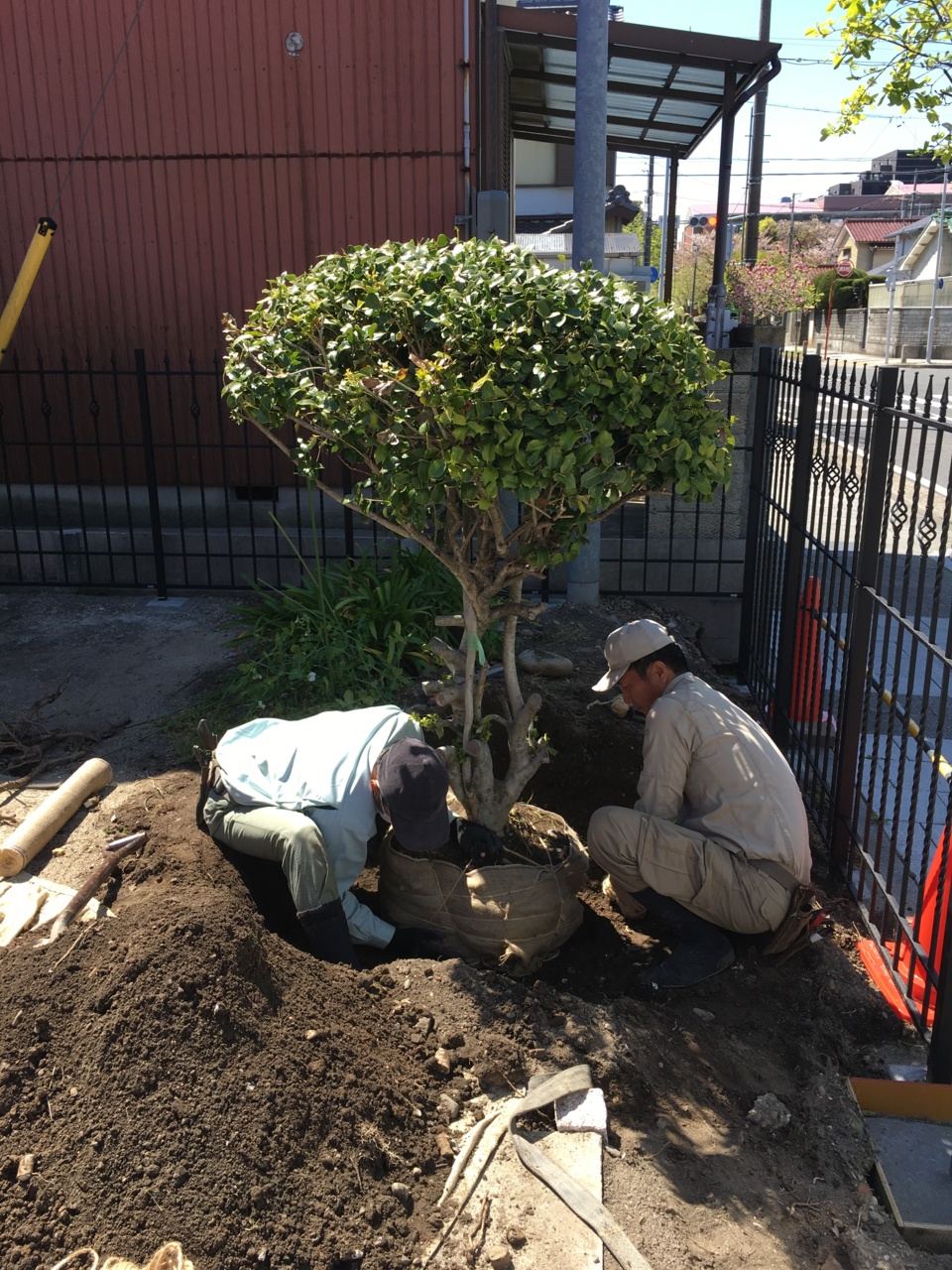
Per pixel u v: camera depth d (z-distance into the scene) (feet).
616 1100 9.77
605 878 14.28
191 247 24.75
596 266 20.59
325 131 23.95
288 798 11.60
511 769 12.45
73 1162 8.00
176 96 23.97
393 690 17.25
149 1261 7.38
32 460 25.82
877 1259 8.55
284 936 11.91
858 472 26.94
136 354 22.26
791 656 17.88
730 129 26.43
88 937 10.03
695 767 12.19
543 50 29.17
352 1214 8.07
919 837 15.75
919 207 185.78
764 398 21.02
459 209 24.20
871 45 23.52
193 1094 8.43
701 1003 11.58
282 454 25.20
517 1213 8.36
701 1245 8.41
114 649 20.45
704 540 24.07
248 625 20.61
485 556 11.67
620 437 10.51
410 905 11.77
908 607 27.20
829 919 13.38
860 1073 10.89
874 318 127.75
